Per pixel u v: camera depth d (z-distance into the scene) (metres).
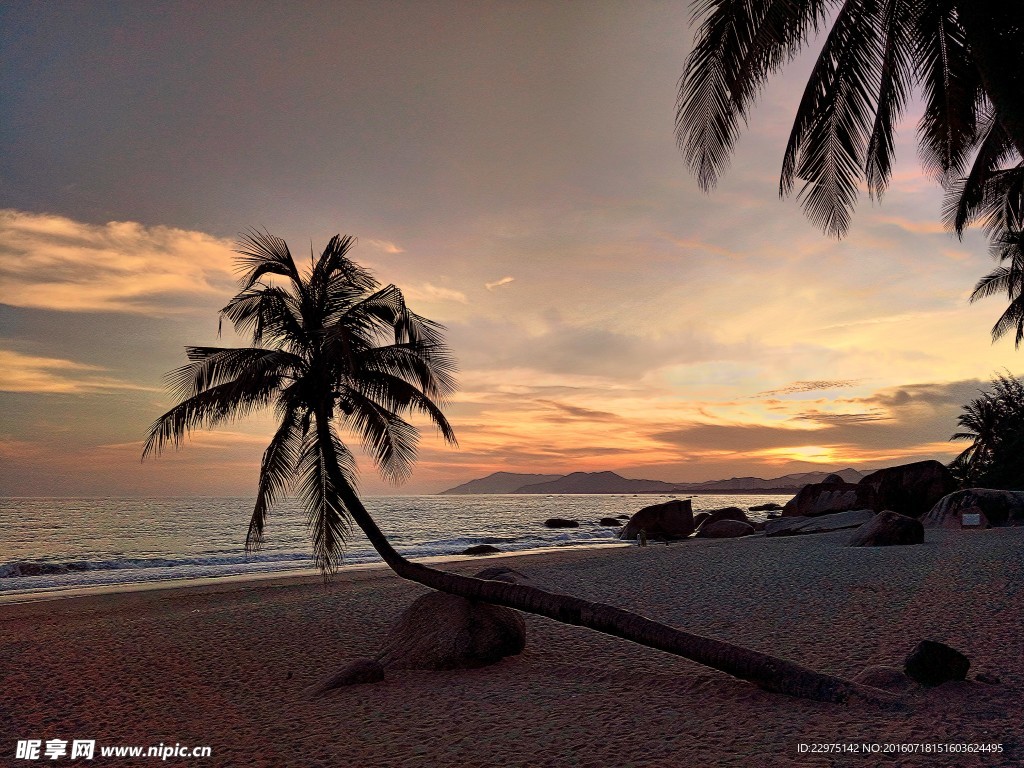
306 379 13.40
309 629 14.51
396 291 14.00
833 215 9.60
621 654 10.59
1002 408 48.03
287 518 89.00
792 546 25.86
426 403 14.02
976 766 5.16
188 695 9.91
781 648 10.06
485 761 6.35
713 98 8.29
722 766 5.67
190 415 13.09
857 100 8.88
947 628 10.33
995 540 21.41
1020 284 33.38
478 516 102.31
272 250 13.52
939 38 8.89
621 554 30.50
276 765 6.71
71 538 58.75
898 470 36.66
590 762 6.10
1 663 12.28
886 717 6.48
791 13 8.02
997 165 11.58
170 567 32.50
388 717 8.04
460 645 10.33
